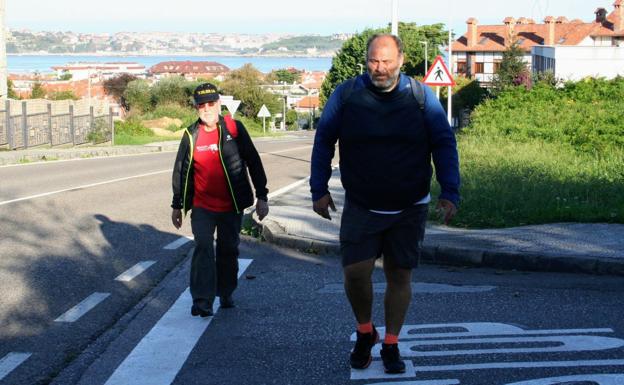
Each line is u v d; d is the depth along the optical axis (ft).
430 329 19.61
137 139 140.56
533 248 27.61
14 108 93.35
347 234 16.33
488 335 18.97
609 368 16.42
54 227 36.37
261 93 311.06
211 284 21.40
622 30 241.76
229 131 21.40
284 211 39.09
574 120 78.74
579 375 16.03
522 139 73.00
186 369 17.22
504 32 275.59
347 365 17.16
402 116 15.76
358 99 15.84
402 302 16.61
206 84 21.42
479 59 267.80
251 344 18.88
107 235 34.53
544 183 42.68
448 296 22.95
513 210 35.17
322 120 16.33
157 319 21.44
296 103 496.23
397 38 15.57
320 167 16.52
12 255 29.89
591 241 28.84
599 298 22.31
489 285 24.27
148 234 34.91
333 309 21.97
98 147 108.78
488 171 49.06
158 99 282.77
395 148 15.84
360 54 313.53
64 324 20.99
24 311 22.22
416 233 16.42
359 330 16.78
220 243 22.03
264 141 169.89
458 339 18.71
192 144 21.35
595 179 44.37
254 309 22.21
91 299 23.65
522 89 99.09
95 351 18.67
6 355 18.31
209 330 20.17
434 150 16.31
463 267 27.27
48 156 86.89
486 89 161.48
